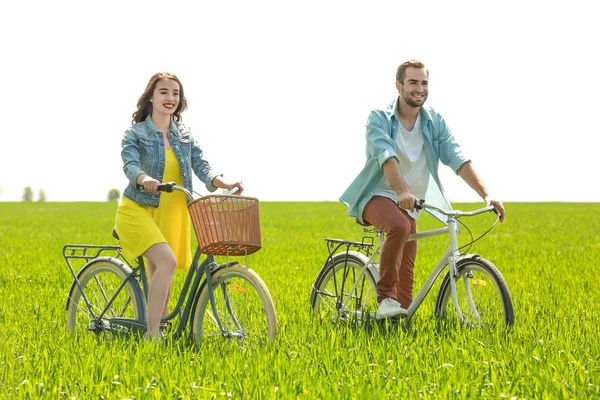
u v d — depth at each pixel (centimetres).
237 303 722
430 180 842
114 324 775
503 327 718
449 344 699
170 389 539
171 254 744
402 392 539
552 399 520
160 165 764
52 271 1487
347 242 884
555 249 2008
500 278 726
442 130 838
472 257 751
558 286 1208
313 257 1777
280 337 727
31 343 739
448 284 781
